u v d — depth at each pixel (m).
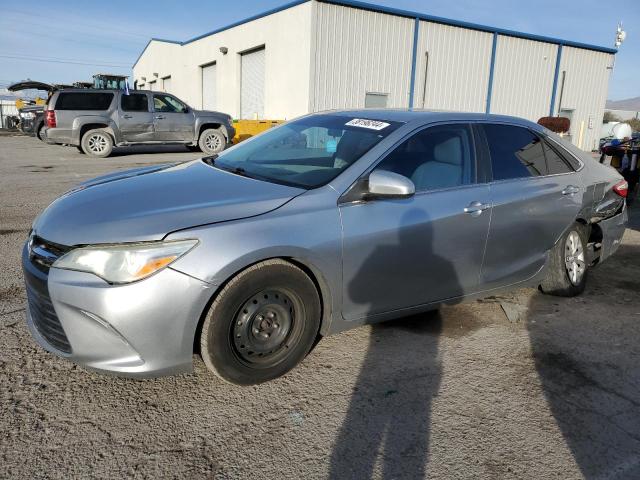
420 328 3.89
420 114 3.87
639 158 9.34
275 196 3.07
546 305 4.46
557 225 4.28
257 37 20.89
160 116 15.41
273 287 2.91
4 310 3.90
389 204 3.31
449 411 2.88
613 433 2.76
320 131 3.91
